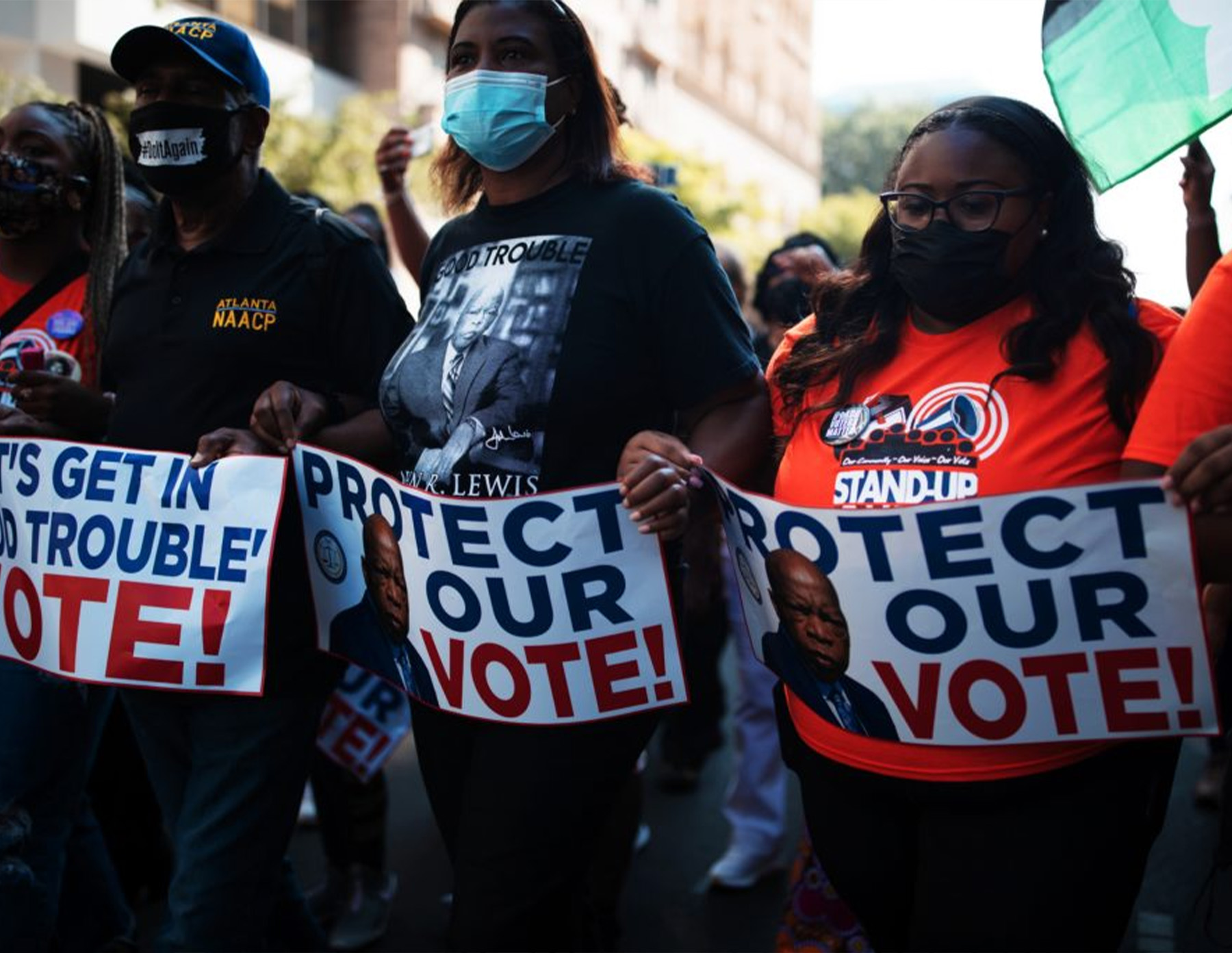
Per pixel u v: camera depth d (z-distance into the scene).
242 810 2.71
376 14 17.34
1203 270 2.79
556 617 2.37
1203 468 1.80
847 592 2.10
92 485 2.76
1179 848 4.42
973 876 2.04
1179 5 2.13
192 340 2.74
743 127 45.38
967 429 2.05
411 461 2.51
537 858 2.35
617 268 2.36
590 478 2.38
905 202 2.09
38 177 3.05
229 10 14.70
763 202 27.02
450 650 2.46
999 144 2.04
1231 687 2.15
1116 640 1.96
